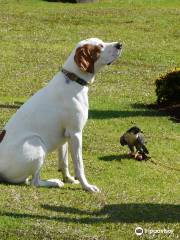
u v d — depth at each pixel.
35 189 10.76
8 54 26.03
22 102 18.64
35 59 25.39
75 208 10.05
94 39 10.87
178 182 12.38
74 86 10.83
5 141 10.83
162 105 19.00
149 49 27.97
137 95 20.41
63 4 37.03
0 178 11.01
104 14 34.53
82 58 10.70
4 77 22.16
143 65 25.27
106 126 16.41
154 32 31.41
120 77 22.98
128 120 17.20
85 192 10.92
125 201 10.61
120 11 35.47
